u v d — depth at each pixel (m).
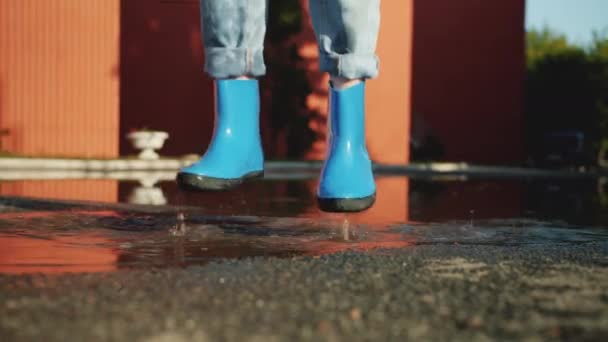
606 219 4.20
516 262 2.17
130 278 1.84
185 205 4.54
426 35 16.98
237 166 2.69
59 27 12.48
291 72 14.16
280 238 2.86
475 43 17.05
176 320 1.42
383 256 2.25
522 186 8.62
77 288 1.71
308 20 15.27
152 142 12.38
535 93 22.12
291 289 1.71
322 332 1.35
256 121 2.75
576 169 17.20
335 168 2.60
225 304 1.56
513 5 17.00
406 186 7.89
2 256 2.30
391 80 15.70
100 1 12.48
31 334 1.32
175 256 2.35
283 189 6.75
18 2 12.47
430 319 1.45
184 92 14.64
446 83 17.03
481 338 1.33
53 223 3.25
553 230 3.46
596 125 22.11
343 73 2.55
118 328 1.36
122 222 3.32
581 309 1.55
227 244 2.66
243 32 2.63
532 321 1.45
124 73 14.53
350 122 2.61
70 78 12.49
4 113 12.48
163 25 14.58
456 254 2.34
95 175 8.84
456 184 8.69
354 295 1.66
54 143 12.52
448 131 17.05
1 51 12.47
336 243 2.74
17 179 7.55
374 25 2.55
